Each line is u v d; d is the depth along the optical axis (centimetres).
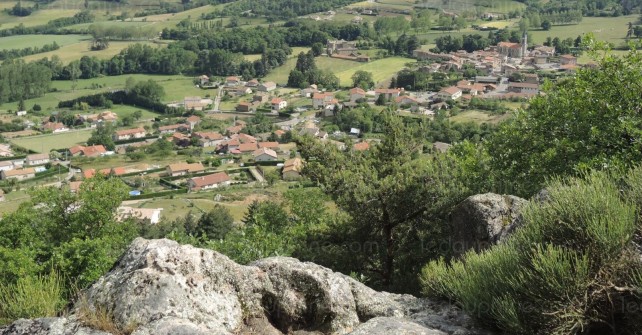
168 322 546
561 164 1535
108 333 550
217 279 648
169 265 618
